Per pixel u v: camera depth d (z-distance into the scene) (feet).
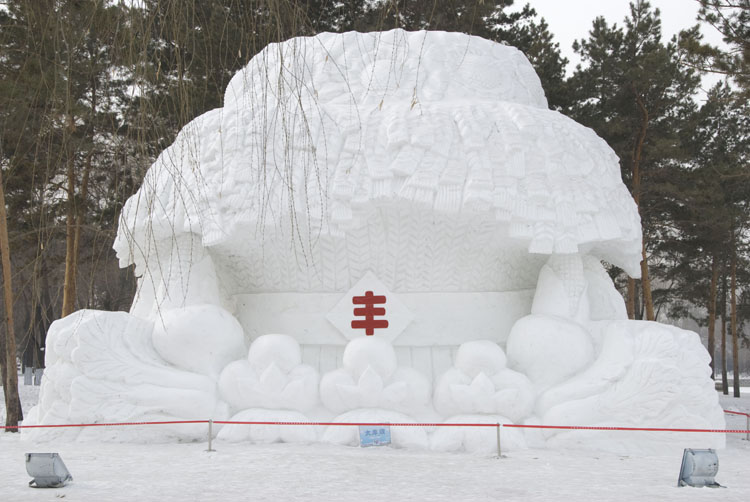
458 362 28.66
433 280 30.58
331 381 28.12
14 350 39.88
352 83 32.32
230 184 28.91
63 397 28.17
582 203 29.60
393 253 30.04
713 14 43.42
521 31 61.31
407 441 26.81
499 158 29.25
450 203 28.30
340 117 29.91
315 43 33.47
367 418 27.40
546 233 28.55
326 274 30.32
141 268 31.78
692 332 29.45
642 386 27.73
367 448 26.37
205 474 20.67
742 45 43.88
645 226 70.33
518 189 29.04
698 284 83.56
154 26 16.84
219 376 28.73
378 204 28.58
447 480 20.34
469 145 29.22
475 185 28.37
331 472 21.25
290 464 22.50
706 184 64.54
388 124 29.53
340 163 28.94
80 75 21.49
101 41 17.42
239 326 30.19
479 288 31.04
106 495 17.52
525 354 29.07
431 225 29.48
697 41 45.27
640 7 65.87
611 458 25.40
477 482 20.08
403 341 30.17
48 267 48.49
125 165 17.89
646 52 63.57
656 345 28.35
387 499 17.47
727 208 67.00
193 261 30.53
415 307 30.40
